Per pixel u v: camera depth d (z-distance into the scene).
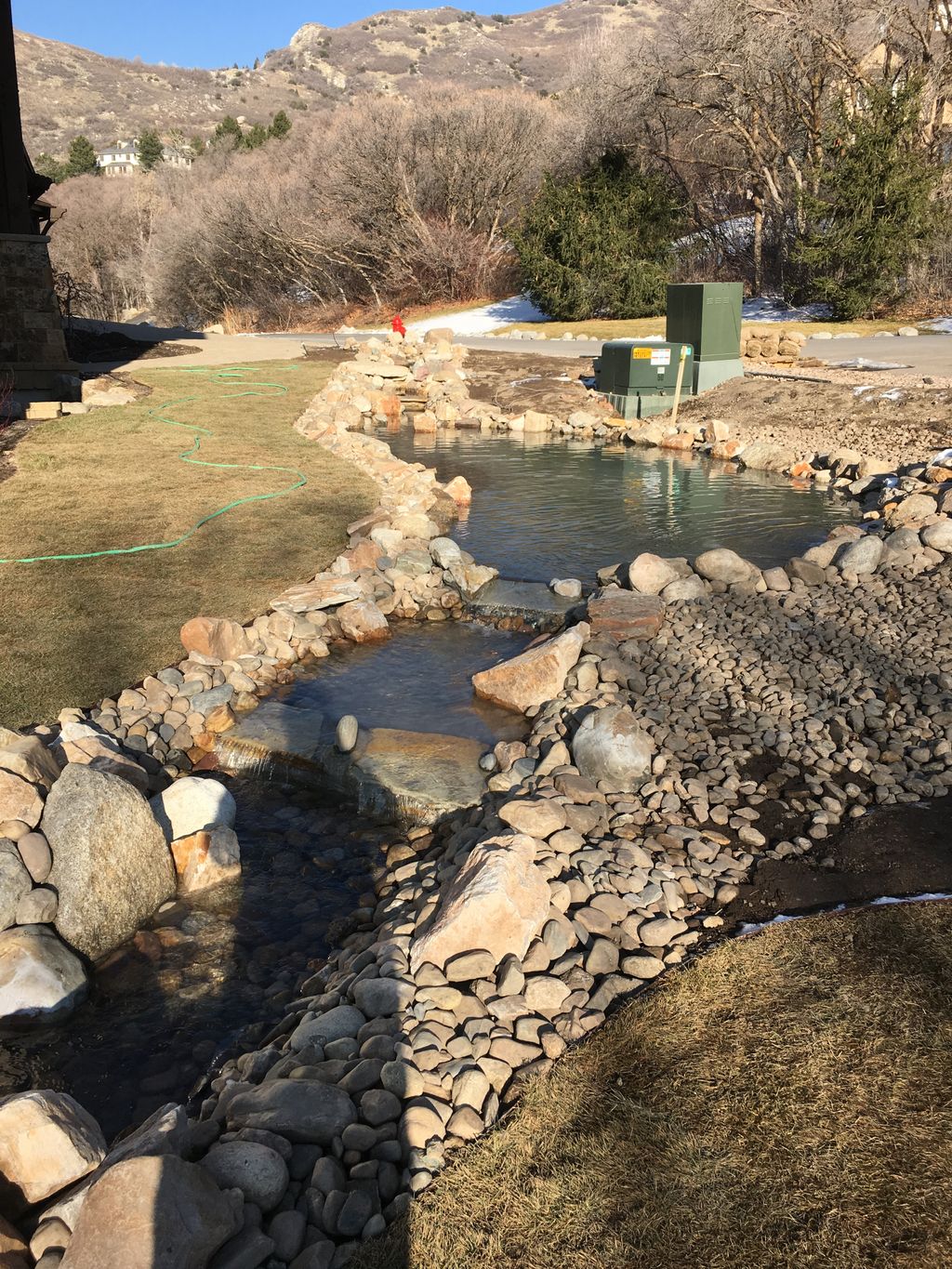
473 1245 2.50
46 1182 2.72
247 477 10.98
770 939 3.66
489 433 16.52
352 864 4.84
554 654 6.27
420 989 3.45
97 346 23.19
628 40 34.28
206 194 48.38
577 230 28.70
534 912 3.72
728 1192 2.59
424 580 8.39
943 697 5.80
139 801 4.43
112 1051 3.63
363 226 40.25
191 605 7.23
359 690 6.62
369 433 16.48
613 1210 2.56
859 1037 3.09
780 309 27.41
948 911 3.76
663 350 16.23
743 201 34.09
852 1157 2.66
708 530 9.90
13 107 14.30
